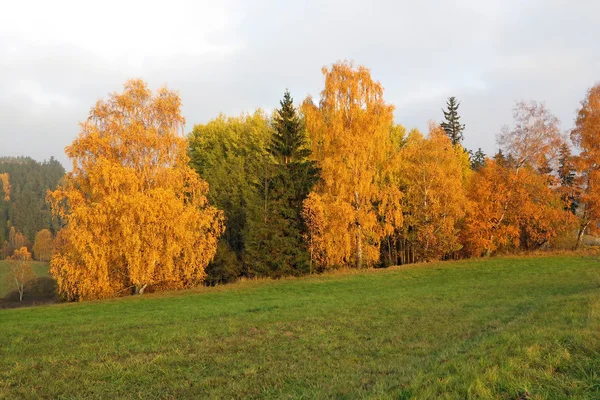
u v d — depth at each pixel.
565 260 33.50
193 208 27.94
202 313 16.80
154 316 16.48
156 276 27.38
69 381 8.55
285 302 19.53
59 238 28.50
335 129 32.50
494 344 8.36
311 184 33.47
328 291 23.81
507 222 39.97
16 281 52.91
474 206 37.88
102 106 28.00
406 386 6.22
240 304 19.33
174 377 8.70
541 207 38.28
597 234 40.06
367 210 33.41
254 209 33.31
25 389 8.06
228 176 44.62
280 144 34.34
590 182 38.59
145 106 29.17
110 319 16.20
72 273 25.41
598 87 39.16
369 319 14.63
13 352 11.05
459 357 7.64
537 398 5.27
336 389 7.35
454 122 66.00
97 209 24.88
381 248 44.94
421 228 37.22
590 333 8.12
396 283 26.56
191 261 27.84
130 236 25.17
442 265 33.47
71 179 26.84
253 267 32.12
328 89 33.47
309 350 10.70
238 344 11.34
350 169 32.72
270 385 8.03
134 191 26.36
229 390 7.82
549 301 14.70
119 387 8.16
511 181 38.28
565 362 6.62
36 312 19.47
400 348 10.55
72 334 13.30
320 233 31.98
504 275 28.05
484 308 16.03
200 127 52.50
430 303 17.94
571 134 40.16
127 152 27.77
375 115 33.00
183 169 29.38
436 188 37.09
